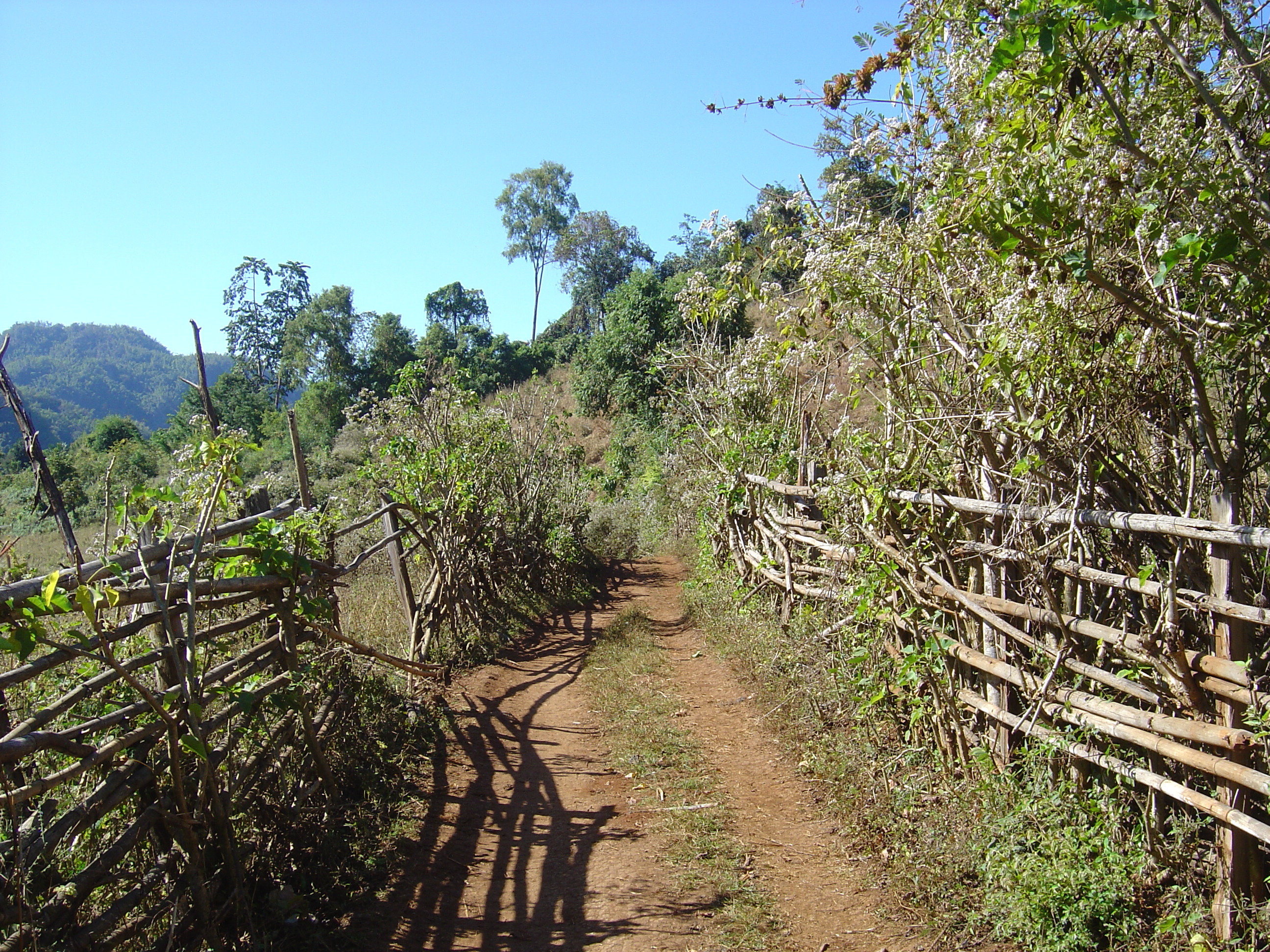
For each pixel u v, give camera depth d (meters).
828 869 4.14
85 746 2.85
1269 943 2.84
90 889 2.86
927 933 3.52
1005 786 3.89
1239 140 3.09
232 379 38.66
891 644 4.91
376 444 9.30
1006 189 3.25
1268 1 3.16
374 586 9.97
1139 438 3.77
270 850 3.85
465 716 6.56
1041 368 3.41
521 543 11.19
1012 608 3.82
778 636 7.28
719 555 10.63
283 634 4.46
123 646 3.56
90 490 18.45
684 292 6.69
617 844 4.50
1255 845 2.93
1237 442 3.12
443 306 55.38
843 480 5.09
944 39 4.03
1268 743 2.80
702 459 11.16
